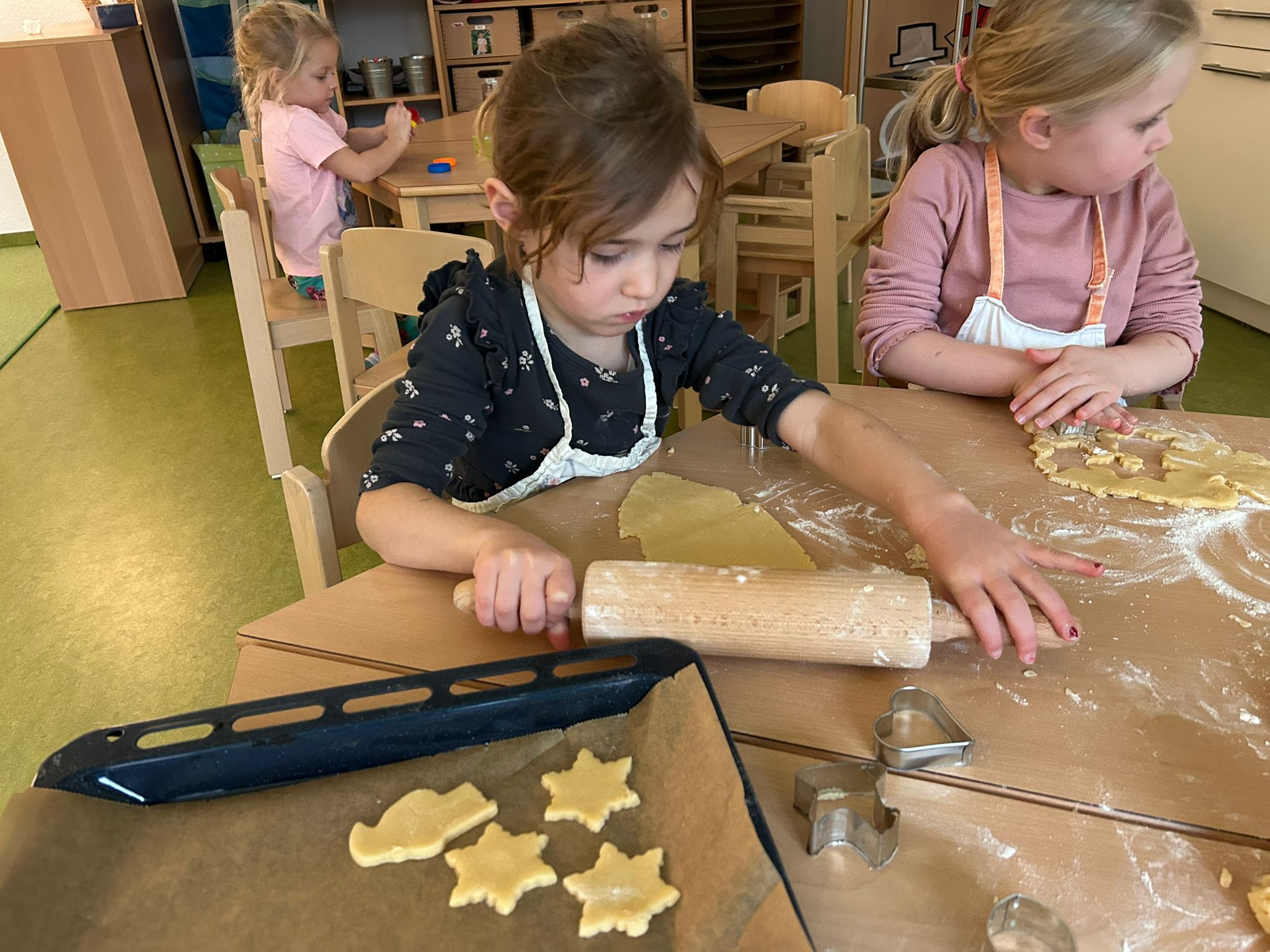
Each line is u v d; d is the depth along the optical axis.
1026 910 0.45
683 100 0.73
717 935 0.43
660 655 0.59
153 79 3.55
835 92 2.81
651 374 0.96
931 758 0.54
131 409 2.63
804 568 0.72
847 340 2.84
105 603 1.82
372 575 0.74
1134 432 0.93
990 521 0.70
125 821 0.50
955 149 1.22
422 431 0.82
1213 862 0.49
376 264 1.67
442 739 0.56
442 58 3.59
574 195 0.69
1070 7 0.97
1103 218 1.18
